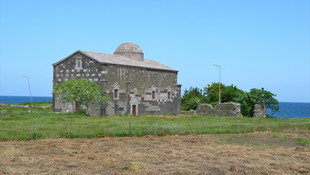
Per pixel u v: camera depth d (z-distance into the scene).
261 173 20.00
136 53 70.56
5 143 27.44
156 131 35.44
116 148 26.91
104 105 56.19
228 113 64.00
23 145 26.70
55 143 27.81
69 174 18.50
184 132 36.75
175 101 74.31
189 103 89.75
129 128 34.00
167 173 19.34
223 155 25.22
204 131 38.19
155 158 23.36
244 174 19.64
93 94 53.44
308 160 24.05
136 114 63.44
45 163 20.67
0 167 19.66
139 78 64.31
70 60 60.50
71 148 26.14
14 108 63.75
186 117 60.50
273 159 24.23
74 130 34.44
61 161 21.64
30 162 20.86
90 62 57.78
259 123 48.59
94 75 57.16
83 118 48.16
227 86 85.69
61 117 46.28
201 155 24.97
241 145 30.56
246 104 68.81
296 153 26.70
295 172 20.39
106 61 58.03
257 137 36.44
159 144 29.61
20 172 18.53
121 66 60.09
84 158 22.80
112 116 55.53
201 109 69.62
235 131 39.47
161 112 70.00
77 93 53.50
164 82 71.12
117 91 59.34
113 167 20.48
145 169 20.19
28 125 36.44
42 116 46.28
